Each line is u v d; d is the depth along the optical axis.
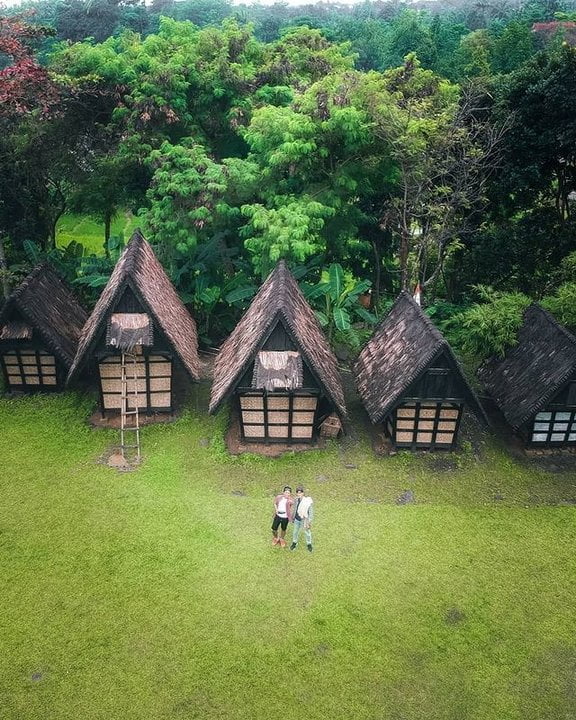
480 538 16.59
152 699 12.16
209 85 26.59
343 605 14.41
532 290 28.00
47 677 12.52
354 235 28.27
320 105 23.03
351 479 18.80
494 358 22.38
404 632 13.78
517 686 12.70
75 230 43.41
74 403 22.28
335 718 11.94
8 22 24.20
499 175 26.44
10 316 21.41
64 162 28.17
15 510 17.00
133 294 19.28
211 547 15.99
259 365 18.34
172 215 24.27
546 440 20.23
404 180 24.45
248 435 20.16
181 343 20.92
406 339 20.00
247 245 23.25
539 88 24.12
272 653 13.20
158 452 19.80
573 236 26.19
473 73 36.34
